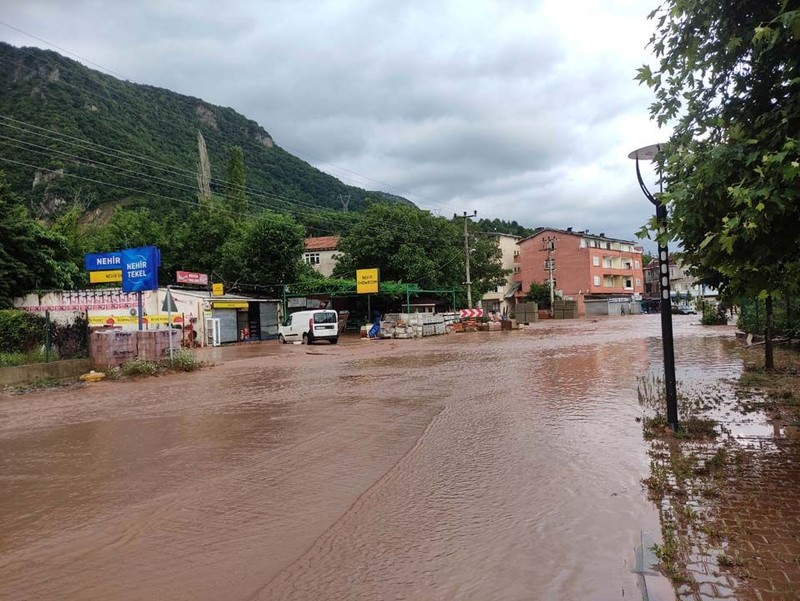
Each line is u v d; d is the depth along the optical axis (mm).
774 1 4156
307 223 57344
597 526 4156
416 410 9219
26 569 3775
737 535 3865
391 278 42750
